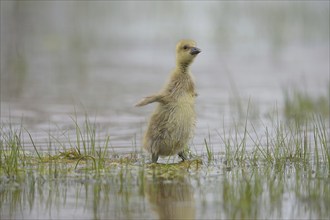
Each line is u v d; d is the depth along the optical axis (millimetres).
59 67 38938
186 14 57250
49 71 37188
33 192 13445
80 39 50750
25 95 28672
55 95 28734
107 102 26812
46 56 43812
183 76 16172
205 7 58562
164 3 59562
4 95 28578
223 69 37812
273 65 39281
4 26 53250
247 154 17047
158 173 15039
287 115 24250
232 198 12742
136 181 14312
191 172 15141
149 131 16250
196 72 36656
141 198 12984
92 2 60000
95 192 13422
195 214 11891
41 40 50062
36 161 16078
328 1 55062
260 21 53812
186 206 12375
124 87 31016
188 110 16047
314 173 14961
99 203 12672
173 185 13930
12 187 13828
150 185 13930
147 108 25516
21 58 41906
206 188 13672
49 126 21359
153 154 16328
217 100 27578
